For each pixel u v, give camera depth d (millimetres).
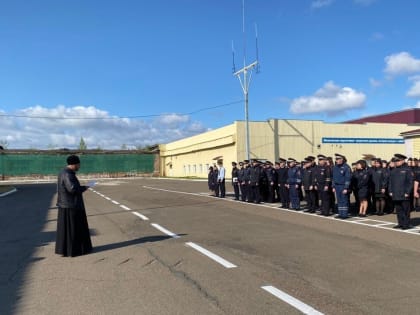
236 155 40688
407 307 5051
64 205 8219
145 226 11969
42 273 6980
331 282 6117
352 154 44969
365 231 10508
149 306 5234
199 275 6598
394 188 10812
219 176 21812
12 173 57500
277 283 6102
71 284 6293
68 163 8367
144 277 6570
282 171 16172
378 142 46188
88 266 7391
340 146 44469
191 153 53875
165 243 9297
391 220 12508
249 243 9141
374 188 13727
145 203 19219
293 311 4957
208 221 12781
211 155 47281
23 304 5426
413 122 53156
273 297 5477
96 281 6418
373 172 13844
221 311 5000
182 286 6039
